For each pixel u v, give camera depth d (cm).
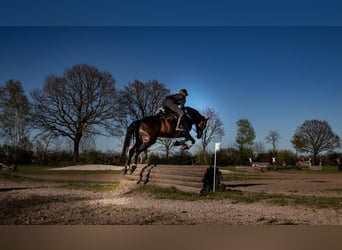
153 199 962
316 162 4553
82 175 2150
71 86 3619
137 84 3962
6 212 732
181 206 830
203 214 713
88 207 805
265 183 1666
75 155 3769
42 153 3753
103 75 3678
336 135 4516
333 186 1483
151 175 1216
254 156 4441
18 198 974
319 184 1609
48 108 3622
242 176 2317
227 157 4212
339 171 3425
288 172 3181
